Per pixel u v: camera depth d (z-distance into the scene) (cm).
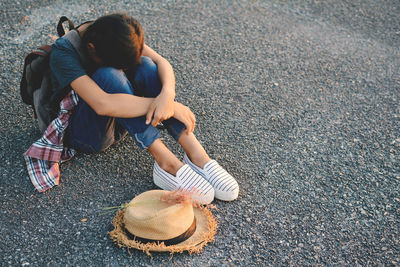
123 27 198
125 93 215
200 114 299
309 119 300
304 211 234
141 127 220
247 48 370
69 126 237
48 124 244
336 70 351
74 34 217
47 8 396
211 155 268
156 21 394
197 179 227
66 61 211
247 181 251
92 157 259
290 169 261
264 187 248
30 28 370
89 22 227
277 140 282
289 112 306
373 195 246
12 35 361
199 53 360
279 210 234
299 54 367
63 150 250
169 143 273
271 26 401
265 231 222
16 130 275
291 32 395
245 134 285
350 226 227
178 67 343
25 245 209
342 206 238
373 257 212
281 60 359
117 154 263
